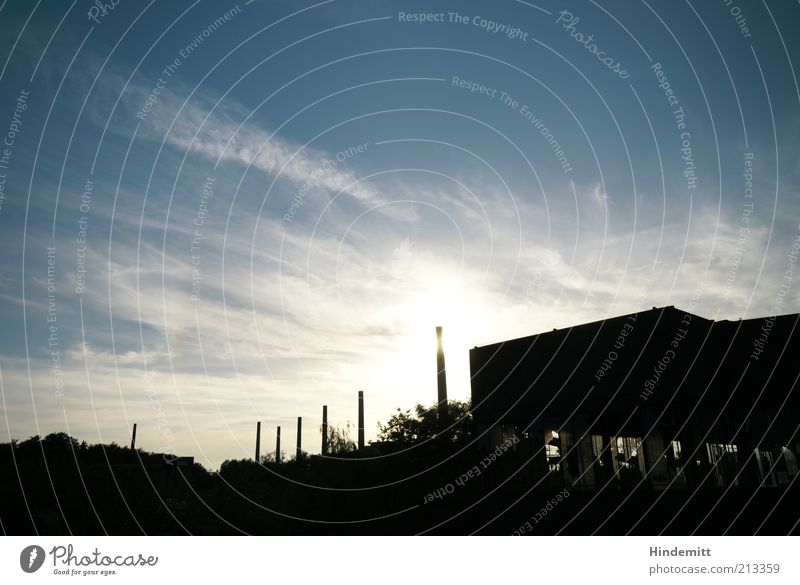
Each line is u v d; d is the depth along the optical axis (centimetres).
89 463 1878
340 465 2591
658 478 1777
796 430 1814
